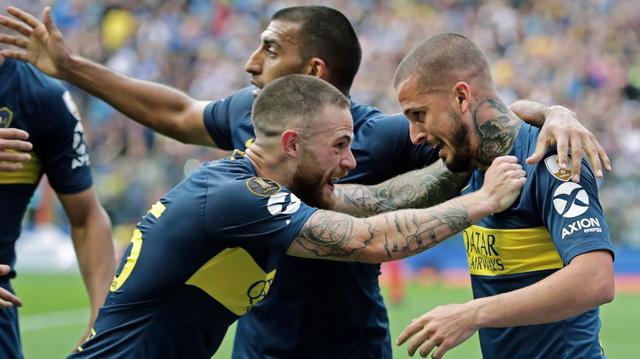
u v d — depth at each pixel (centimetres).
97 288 1223
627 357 2198
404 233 912
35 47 1176
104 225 1246
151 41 4897
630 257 3534
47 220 3812
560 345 973
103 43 4938
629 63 4650
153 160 3969
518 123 984
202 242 909
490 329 1021
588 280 881
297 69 1106
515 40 4788
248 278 940
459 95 972
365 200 1084
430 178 1087
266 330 1134
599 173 905
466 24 4906
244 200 901
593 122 4172
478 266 1030
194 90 4734
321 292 1107
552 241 961
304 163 945
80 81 1202
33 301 3009
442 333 884
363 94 4422
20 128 1146
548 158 938
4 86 1134
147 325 923
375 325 1149
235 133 1176
